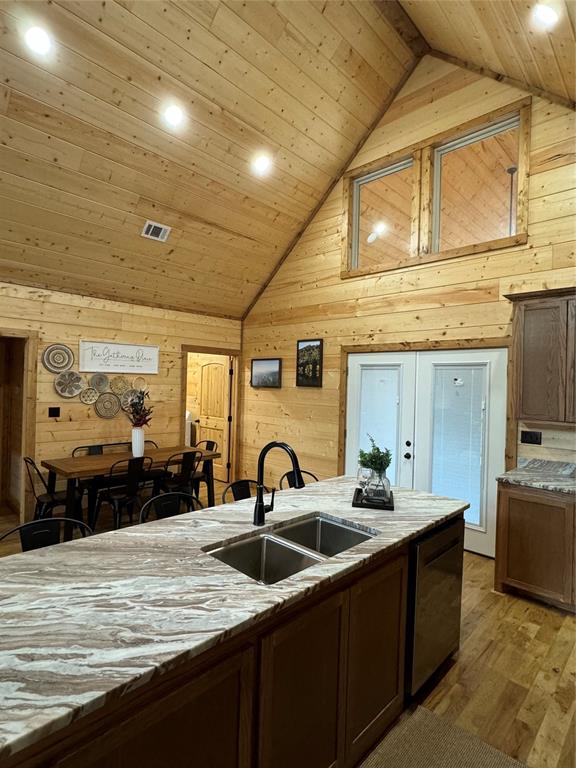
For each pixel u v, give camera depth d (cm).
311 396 531
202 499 554
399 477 438
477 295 384
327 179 489
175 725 106
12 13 261
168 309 548
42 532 191
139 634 109
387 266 450
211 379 674
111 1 274
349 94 411
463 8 299
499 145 392
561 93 329
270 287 584
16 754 80
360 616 164
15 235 383
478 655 237
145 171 383
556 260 339
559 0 224
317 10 333
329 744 153
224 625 114
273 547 187
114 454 459
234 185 436
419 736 182
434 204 425
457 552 226
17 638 106
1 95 293
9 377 487
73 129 330
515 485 298
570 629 263
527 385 317
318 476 519
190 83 336
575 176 330
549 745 179
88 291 472
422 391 422
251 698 125
